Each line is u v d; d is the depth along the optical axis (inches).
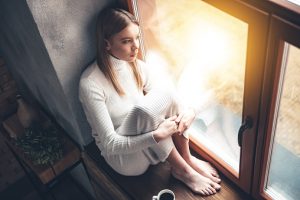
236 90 82.1
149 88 76.2
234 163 74.9
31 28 65.4
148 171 79.1
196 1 81.9
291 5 43.8
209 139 79.4
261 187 70.0
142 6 70.6
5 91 95.7
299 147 72.6
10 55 84.6
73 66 71.2
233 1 48.3
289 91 65.8
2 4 68.3
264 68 51.8
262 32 48.0
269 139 60.9
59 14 63.8
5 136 92.4
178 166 74.0
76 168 104.6
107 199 92.7
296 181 70.4
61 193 114.9
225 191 75.1
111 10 62.9
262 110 57.0
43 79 78.2
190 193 75.4
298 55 60.0
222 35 78.5
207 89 78.3
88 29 68.6
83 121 81.3
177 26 81.7
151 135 65.8
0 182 116.9
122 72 69.7
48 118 91.4
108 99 70.1
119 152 68.8
